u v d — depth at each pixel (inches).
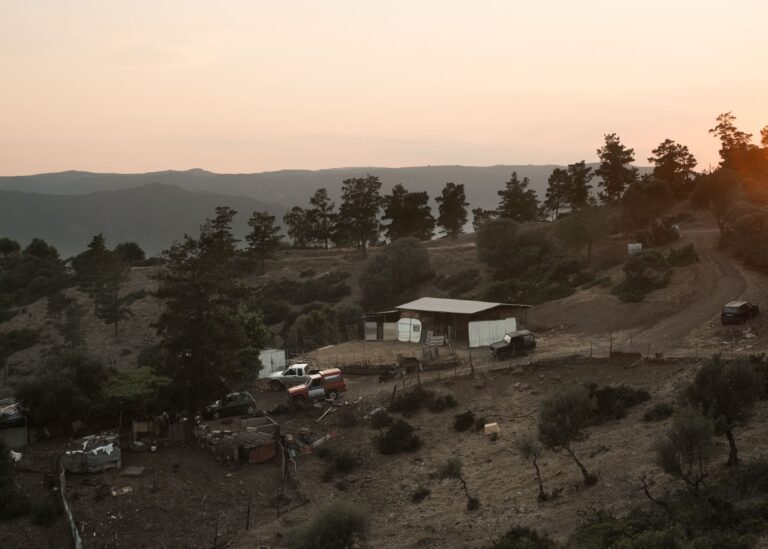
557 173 5851.4
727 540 772.0
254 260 5669.3
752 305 2155.5
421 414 1818.4
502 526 1118.4
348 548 1026.1
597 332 2426.2
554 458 1403.8
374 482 1492.4
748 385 1099.3
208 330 1712.6
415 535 1172.5
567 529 1019.3
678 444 984.9
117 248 6958.7
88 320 4613.7
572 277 3420.3
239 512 1379.2
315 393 1959.9
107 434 1633.9
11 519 1263.5
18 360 4104.3
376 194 5905.5
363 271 4749.0
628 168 5231.3
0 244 6993.1
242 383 2126.0
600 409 1593.3
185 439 1680.6
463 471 1455.5
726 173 3476.9
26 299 5246.1
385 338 2871.6
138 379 1793.8
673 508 953.5
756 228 2898.6
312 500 1423.5
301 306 4805.6
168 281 1724.9
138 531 1270.9
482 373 1991.9
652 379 1710.1
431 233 6756.9
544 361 1980.8
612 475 1216.8
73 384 1732.3
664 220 3934.5
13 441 1648.6
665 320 2375.7
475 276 4335.6
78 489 1379.2
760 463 1015.6
